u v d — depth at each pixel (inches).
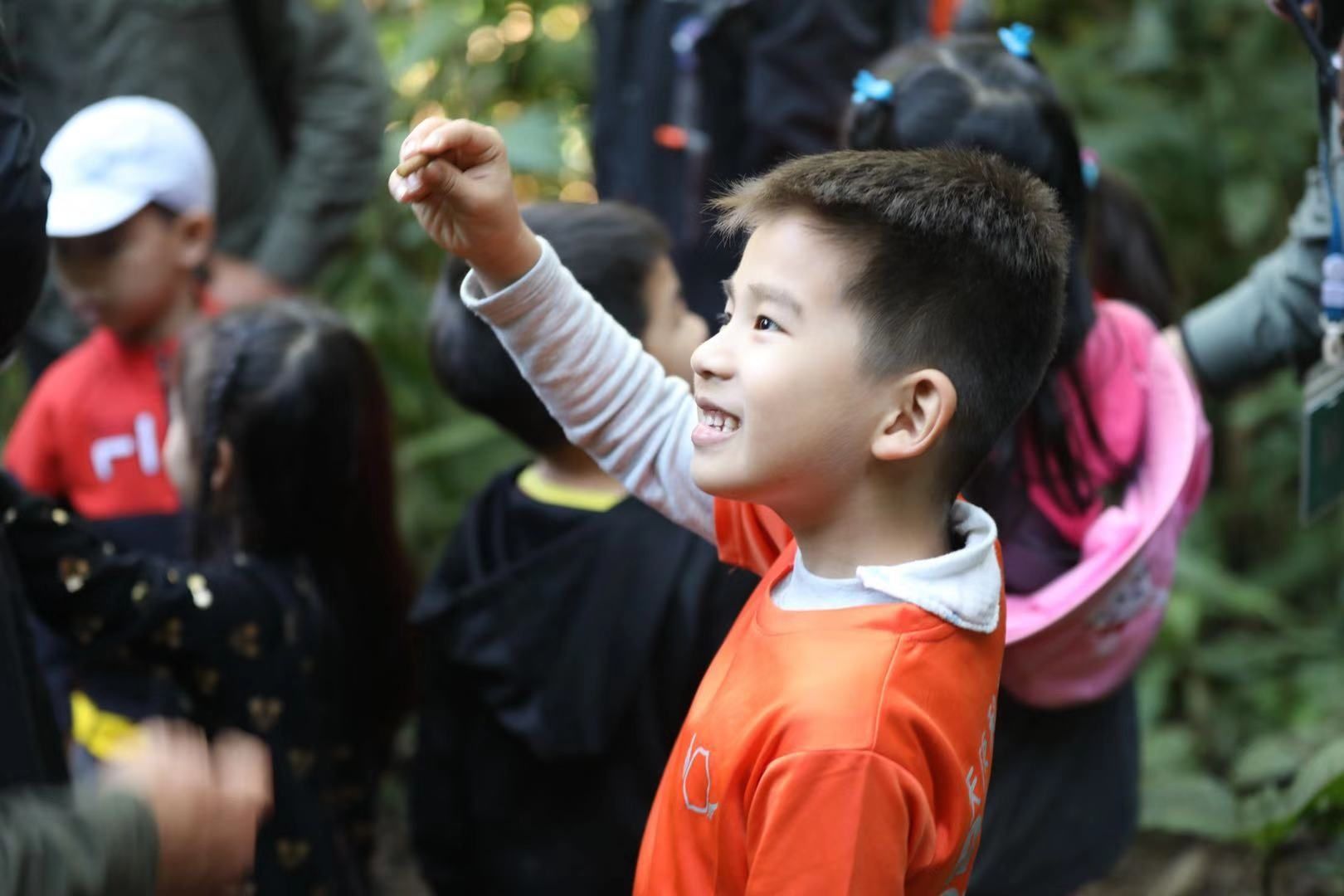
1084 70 175.9
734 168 130.1
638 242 86.1
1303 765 121.1
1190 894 131.9
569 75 174.1
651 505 61.7
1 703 60.9
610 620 81.8
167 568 82.7
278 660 85.3
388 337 162.2
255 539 88.7
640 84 137.3
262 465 88.0
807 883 46.4
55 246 107.7
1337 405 79.2
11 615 63.4
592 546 82.9
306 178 133.8
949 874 50.4
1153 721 150.6
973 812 50.7
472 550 88.1
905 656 48.4
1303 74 175.9
